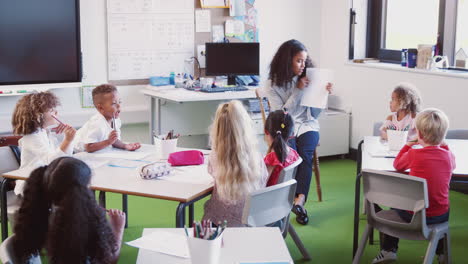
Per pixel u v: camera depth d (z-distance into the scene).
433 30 5.40
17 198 3.36
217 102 5.75
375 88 5.68
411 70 5.26
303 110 4.30
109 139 3.48
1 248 1.88
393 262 3.53
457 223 4.22
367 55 6.12
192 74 5.78
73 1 5.04
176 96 5.09
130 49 5.46
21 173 3.11
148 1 5.46
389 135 3.60
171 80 5.62
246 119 2.78
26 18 4.87
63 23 5.03
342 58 6.05
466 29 5.11
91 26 5.27
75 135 3.49
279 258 2.00
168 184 2.87
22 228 1.89
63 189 1.83
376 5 5.99
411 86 3.98
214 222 2.84
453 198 4.83
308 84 4.19
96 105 3.60
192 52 5.75
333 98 6.22
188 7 5.66
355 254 3.32
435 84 5.08
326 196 4.84
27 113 3.21
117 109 3.61
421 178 2.84
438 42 5.27
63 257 1.80
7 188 3.23
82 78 5.28
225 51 5.72
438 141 3.03
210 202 2.88
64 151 3.21
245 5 5.92
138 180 2.94
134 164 3.26
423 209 2.88
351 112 6.01
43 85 5.00
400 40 5.79
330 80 4.13
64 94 5.24
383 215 3.15
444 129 3.02
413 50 5.33
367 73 5.76
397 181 2.92
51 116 3.24
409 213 3.04
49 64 5.02
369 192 3.06
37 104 3.20
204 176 3.02
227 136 2.73
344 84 6.07
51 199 1.86
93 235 1.85
